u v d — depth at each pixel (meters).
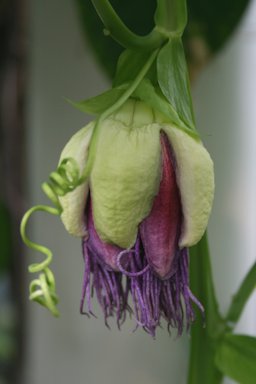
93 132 0.31
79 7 0.46
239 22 0.46
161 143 0.32
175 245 0.32
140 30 0.46
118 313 0.33
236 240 0.51
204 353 0.38
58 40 0.49
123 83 0.33
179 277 0.33
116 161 0.31
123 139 0.32
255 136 0.50
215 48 0.46
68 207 0.32
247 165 0.50
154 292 0.33
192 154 0.32
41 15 0.49
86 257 0.33
